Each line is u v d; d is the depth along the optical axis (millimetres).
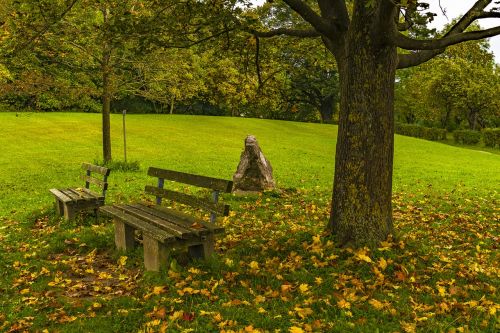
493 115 57125
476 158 29906
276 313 4668
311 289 5266
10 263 6680
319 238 6609
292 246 6668
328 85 54531
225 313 4645
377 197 6301
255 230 8242
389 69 6270
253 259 6375
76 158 22391
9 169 19078
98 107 46688
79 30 17047
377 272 5539
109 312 4801
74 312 4863
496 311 4719
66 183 15852
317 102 60844
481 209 11078
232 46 9539
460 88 52375
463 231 8594
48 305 5031
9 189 14867
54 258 7059
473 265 6176
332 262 5961
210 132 35469
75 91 18828
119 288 5648
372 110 6242
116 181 15859
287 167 20766
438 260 6254
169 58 19562
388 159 6352
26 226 9320
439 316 4656
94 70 21359
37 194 13812
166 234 5629
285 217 9672
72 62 20328
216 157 23938
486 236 8195
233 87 11234
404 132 56438
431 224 9234
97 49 18078
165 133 33094
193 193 13352
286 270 5844
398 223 9227
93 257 6988
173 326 4406
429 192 14258
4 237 8344
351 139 6340
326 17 6809
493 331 4297
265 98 11625
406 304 4895
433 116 61438
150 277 5648
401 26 7090
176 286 5301
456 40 5559
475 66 53031
